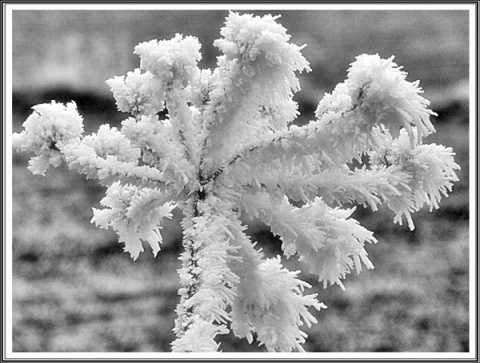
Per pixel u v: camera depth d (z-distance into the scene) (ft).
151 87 1.16
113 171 1.16
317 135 1.12
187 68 1.15
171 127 1.18
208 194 1.16
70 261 2.72
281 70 1.11
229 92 1.13
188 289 1.13
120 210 1.22
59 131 1.17
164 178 1.16
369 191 1.16
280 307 1.20
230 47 1.11
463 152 3.36
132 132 1.16
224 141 1.16
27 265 2.68
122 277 2.63
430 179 1.17
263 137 1.16
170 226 2.94
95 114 3.66
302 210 1.18
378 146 1.16
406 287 2.59
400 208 1.18
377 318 2.42
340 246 1.19
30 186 3.20
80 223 2.96
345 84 1.16
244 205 1.17
